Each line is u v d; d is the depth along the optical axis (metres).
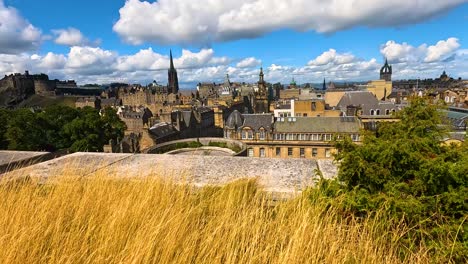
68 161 5.31
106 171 4.42
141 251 2.48
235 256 2.55
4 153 6.28
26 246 2.61
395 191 3.12
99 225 2.96
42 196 3.63
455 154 3.40
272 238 2.86
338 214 3.24
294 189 3.88
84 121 51.34
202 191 3.77
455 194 2.87
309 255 2.60
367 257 2.68
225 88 170.38
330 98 100.06
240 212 3.26
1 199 3.41
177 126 74.38
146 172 4.54
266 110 110.31
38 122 50.44
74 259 2.57
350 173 3.45
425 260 2.73
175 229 2.74
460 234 2.77
